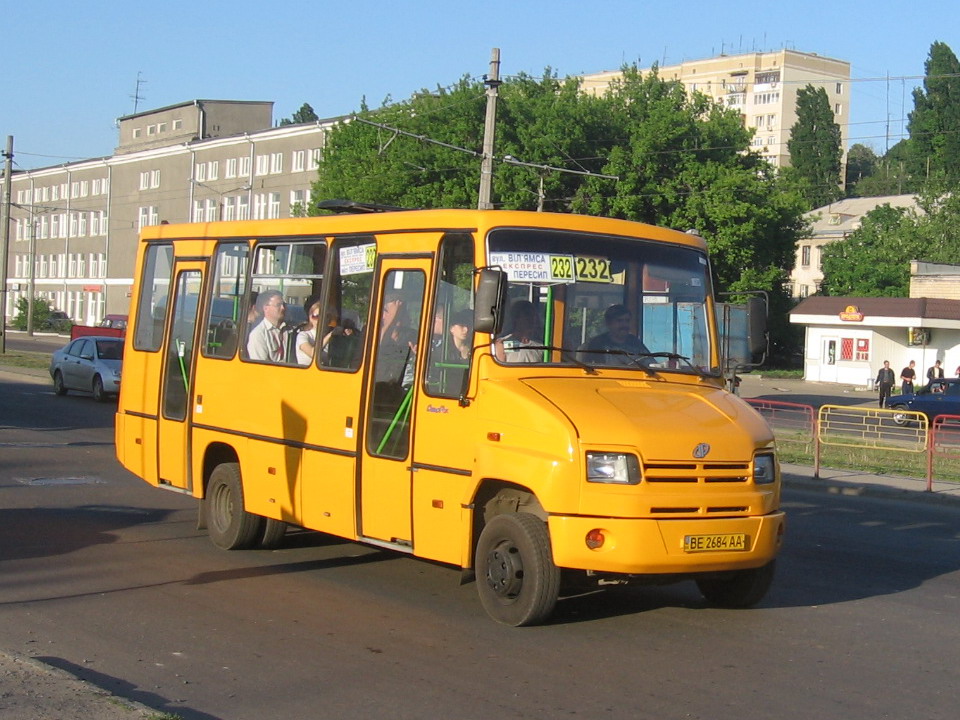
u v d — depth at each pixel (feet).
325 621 25.31
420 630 24.56
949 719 19.22
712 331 27.94
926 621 27.17
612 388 25.03
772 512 24.81
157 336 37.45
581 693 20.16
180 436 35.60
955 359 171.42
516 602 24.38
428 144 148.36
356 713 18.88
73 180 265.54
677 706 19.54
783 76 414.62
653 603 28.04
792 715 19.20
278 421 31.17
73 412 82.12
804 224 189.78
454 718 18.69
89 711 16.99
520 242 25.73
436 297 26.43
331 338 29.60
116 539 35.32
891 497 57.88
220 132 245.04
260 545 33.88
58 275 271.90
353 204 32.94
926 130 297.94
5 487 45.47
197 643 23.27
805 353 184.34
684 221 160.45
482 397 24.66
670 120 157.17
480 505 25.32
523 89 156.56
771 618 26.78
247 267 33.55
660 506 23.03
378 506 27.40
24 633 23.77
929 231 226.58
